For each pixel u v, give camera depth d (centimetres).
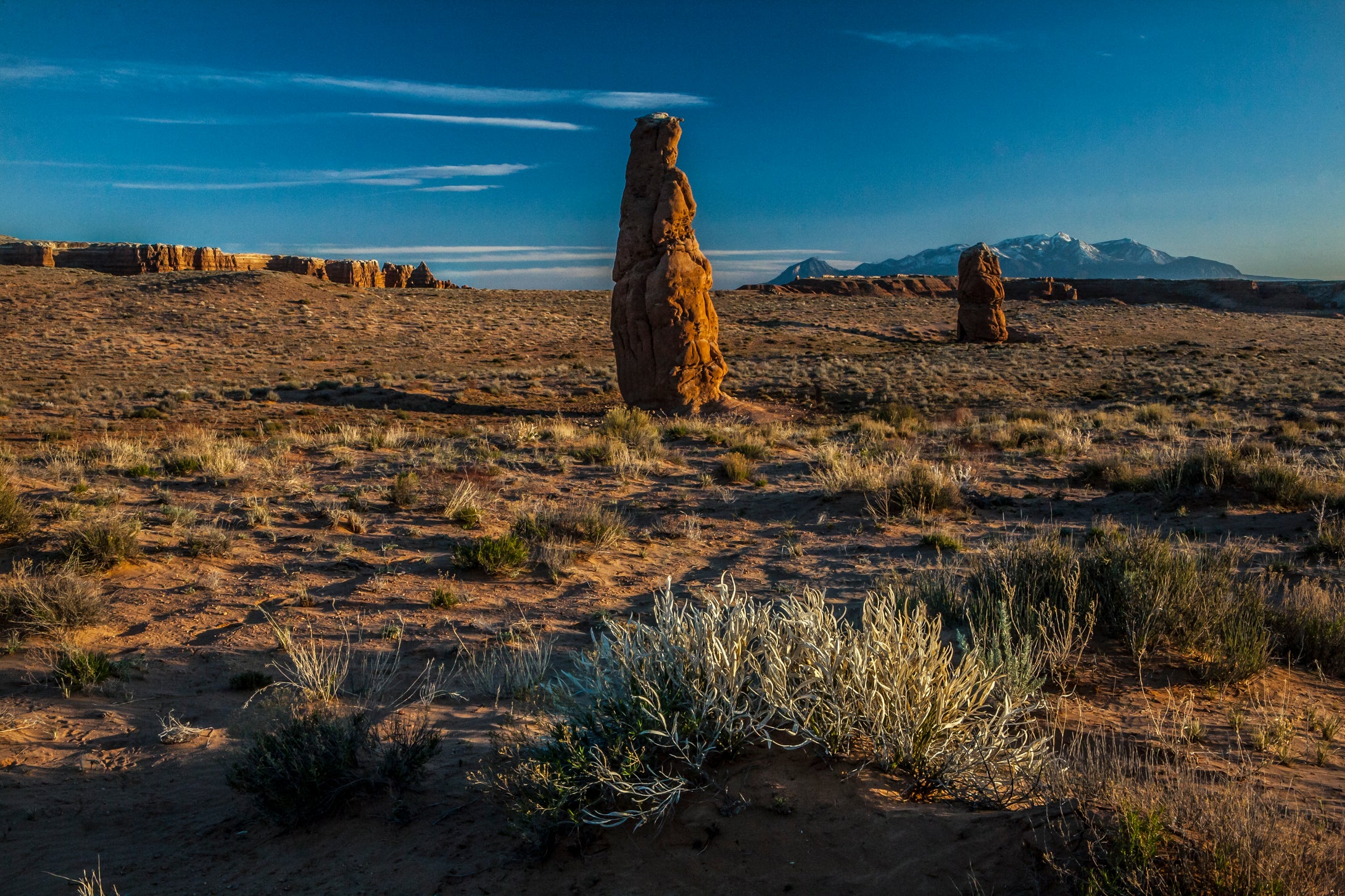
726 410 2997
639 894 305
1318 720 483
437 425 2917
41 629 673
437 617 759
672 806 352
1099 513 1271
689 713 379
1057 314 8850
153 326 6162
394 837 371
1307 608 665
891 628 393
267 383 4197
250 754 412
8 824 393
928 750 352
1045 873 281
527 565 944
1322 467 1573
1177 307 9794
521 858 341
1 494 930
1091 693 529
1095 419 2634
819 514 1308
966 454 1844
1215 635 605
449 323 7038
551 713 464
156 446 1931
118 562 855
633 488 1503
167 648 661
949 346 6375
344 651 661
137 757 472
